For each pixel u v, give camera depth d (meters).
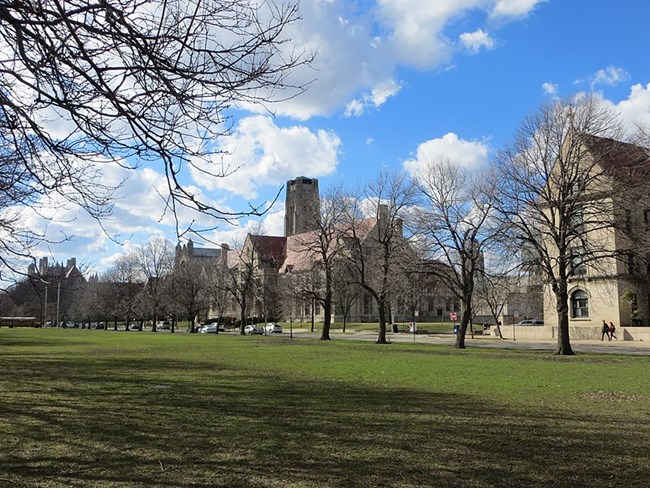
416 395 15.49
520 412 12.80
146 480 7.20
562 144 34.75
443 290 50.50
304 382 18.52
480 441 9.70
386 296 50.38
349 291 80.12
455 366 25.45
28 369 22.61
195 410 12.65
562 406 13.73
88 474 7.45
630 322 53.12
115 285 111.25
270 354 33.78
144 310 103.56
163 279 97.50
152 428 10.57
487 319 102.94
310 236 63.66
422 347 44.09
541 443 9.58
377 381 18.95
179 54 4.99
